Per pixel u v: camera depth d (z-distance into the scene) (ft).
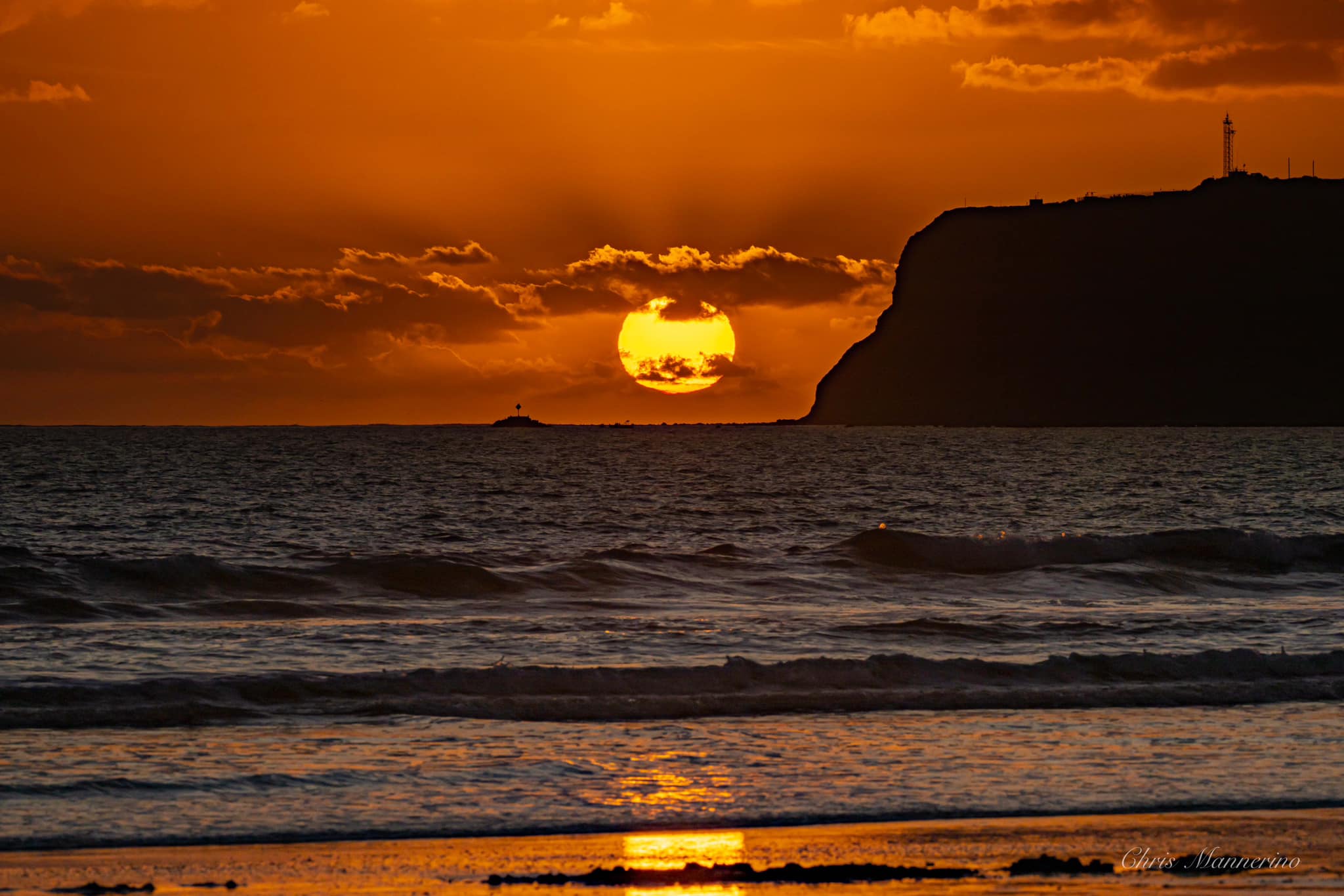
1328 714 186.60
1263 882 112.68
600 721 179.73
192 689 186.70
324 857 118.32
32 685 188.55
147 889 108.27
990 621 264.93
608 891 109.19
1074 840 125.49
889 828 129.49
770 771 151.23
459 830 127.75
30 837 122.52
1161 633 254.68
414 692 192.65
